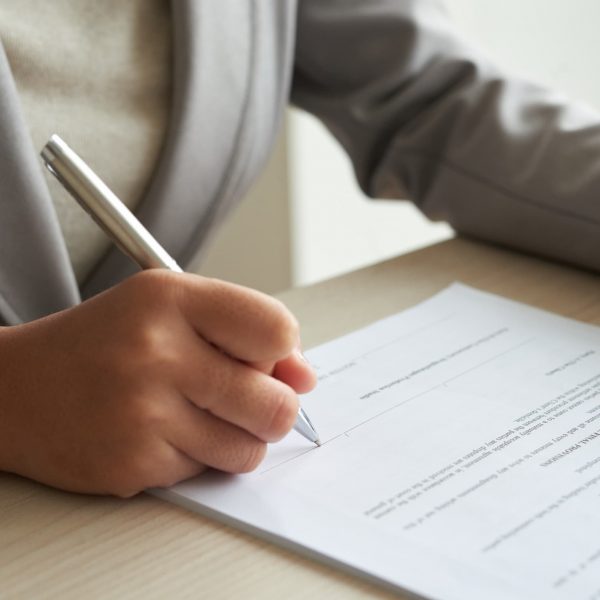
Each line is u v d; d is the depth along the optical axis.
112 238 0.48
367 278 0.69
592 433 0.47
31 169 0.60
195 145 0.71
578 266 0.70
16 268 0.62
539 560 0.38
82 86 0.67
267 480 0.45
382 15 0.80
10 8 0.63
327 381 0.53
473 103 0.75
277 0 0.76
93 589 0.39
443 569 0.38
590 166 0.68
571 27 1.46
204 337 0.44
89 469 0.43
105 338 0.44
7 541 0.42
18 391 0.45
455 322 0.60
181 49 0.69
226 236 1.40
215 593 0.38
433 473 0.44
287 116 1.36
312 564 0.39
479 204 0.73
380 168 0.82
